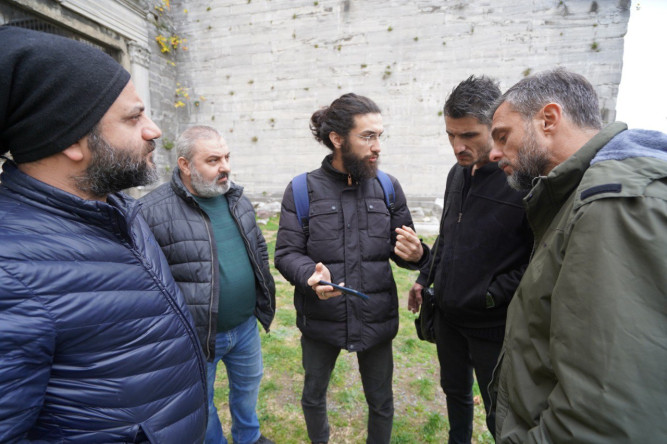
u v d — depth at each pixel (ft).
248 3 31.78
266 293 6.08
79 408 2.56
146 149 2.98
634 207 2.21
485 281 4.83
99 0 24.63
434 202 29.55
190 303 5.06
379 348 5.73
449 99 4.85
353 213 5.42
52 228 2.53
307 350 5.81
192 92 34.35
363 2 29.19
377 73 29.84
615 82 25.29
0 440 2.09
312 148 32.42
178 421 3.10
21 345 2.16
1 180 2.65
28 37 2.43
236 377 6.20
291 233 5.55
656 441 1.97
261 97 32.94
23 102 2.43
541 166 3.18
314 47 30.91
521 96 3.19
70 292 2.43
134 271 2.93
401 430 7.30
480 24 27.17
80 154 2.63
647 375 2.01
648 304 2.07
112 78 2.65
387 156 30.58
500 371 3.80
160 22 31.65
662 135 2.58
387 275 5.55
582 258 2.34
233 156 34.55
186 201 5.34
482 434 7.09
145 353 2.85
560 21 25.73
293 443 6.89
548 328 2.84
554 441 2.40
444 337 5.89
